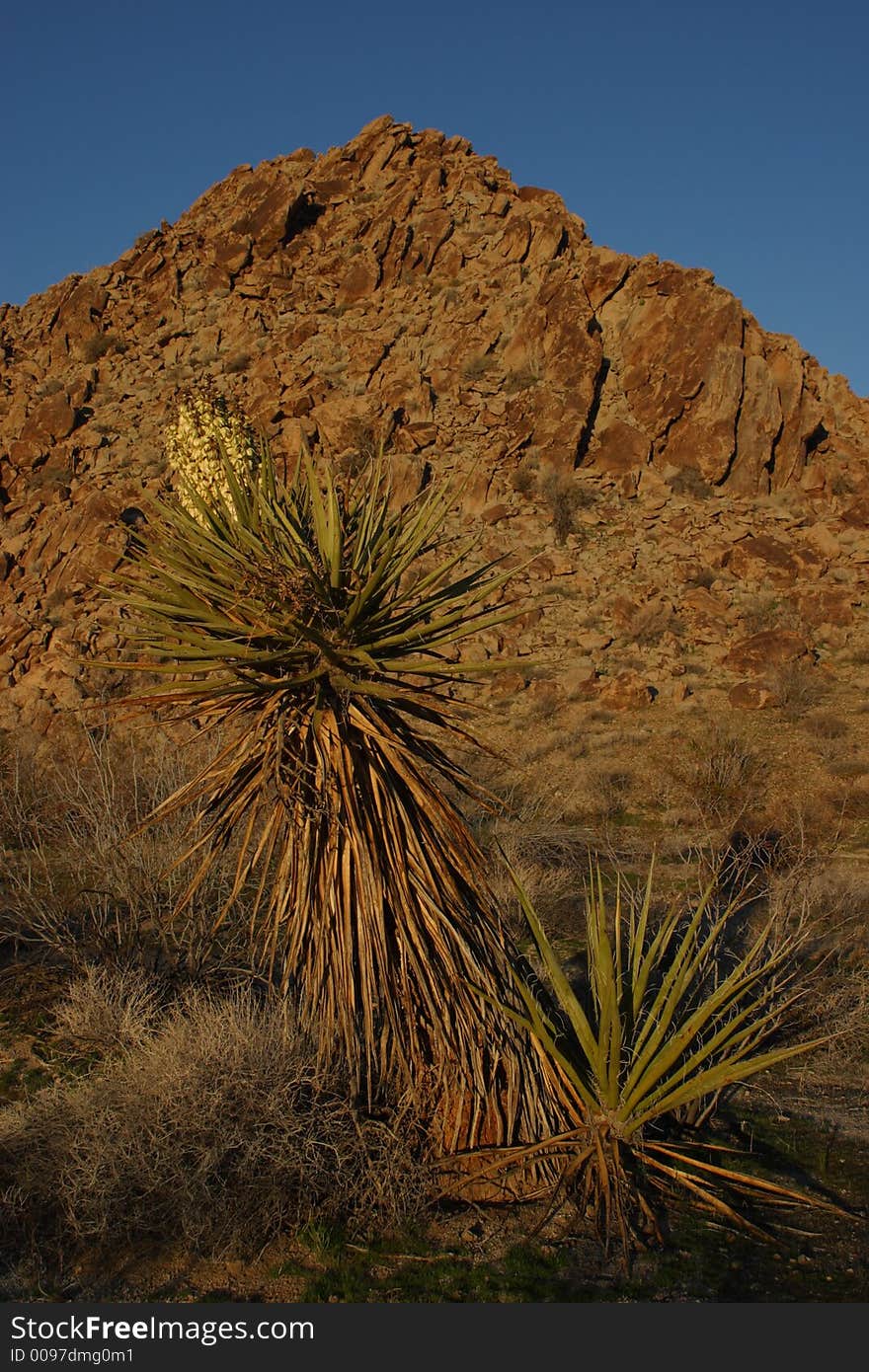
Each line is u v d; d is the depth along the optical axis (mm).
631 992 6922
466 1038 5758
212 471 5426
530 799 17703
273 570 5039
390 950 5547
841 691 25438
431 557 26469
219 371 40156
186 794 5320
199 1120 5812
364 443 33938
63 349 43719
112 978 8422
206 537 5266
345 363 38406
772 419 35688
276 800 5312
